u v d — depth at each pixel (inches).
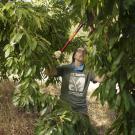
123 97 94.6
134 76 92.8
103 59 104.4
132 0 84.0
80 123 165.2
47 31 225.0
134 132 98.4
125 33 93.0
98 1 95.3
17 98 181.5
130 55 93.9
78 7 106.7
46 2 236.4
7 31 193.8
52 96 180.9
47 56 181.0
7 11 178.5
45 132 158.4
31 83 180.5
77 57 209.3
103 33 98.1
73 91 211.5
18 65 179.3
